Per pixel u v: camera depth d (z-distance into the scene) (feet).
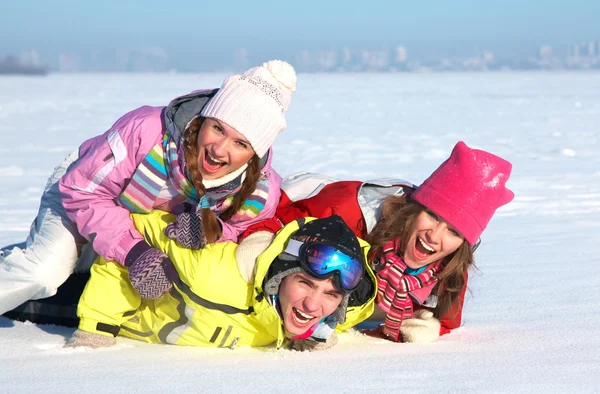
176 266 9.75
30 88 145.89
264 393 8.02
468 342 10.30
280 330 9.57
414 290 10.39
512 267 15.31
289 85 10.77
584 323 11.07
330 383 8.36
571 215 21.42
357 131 51.39
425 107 81.20
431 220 10.06
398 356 9.58
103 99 97.30
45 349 10.05
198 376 8.66
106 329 10.10
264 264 9.30
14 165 31.81
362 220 10.79
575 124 57.41
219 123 9.82
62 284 11.41
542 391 8.02
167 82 202.90
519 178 28.14
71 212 10.32
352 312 10.27
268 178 10.77
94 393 8.05
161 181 10.18
